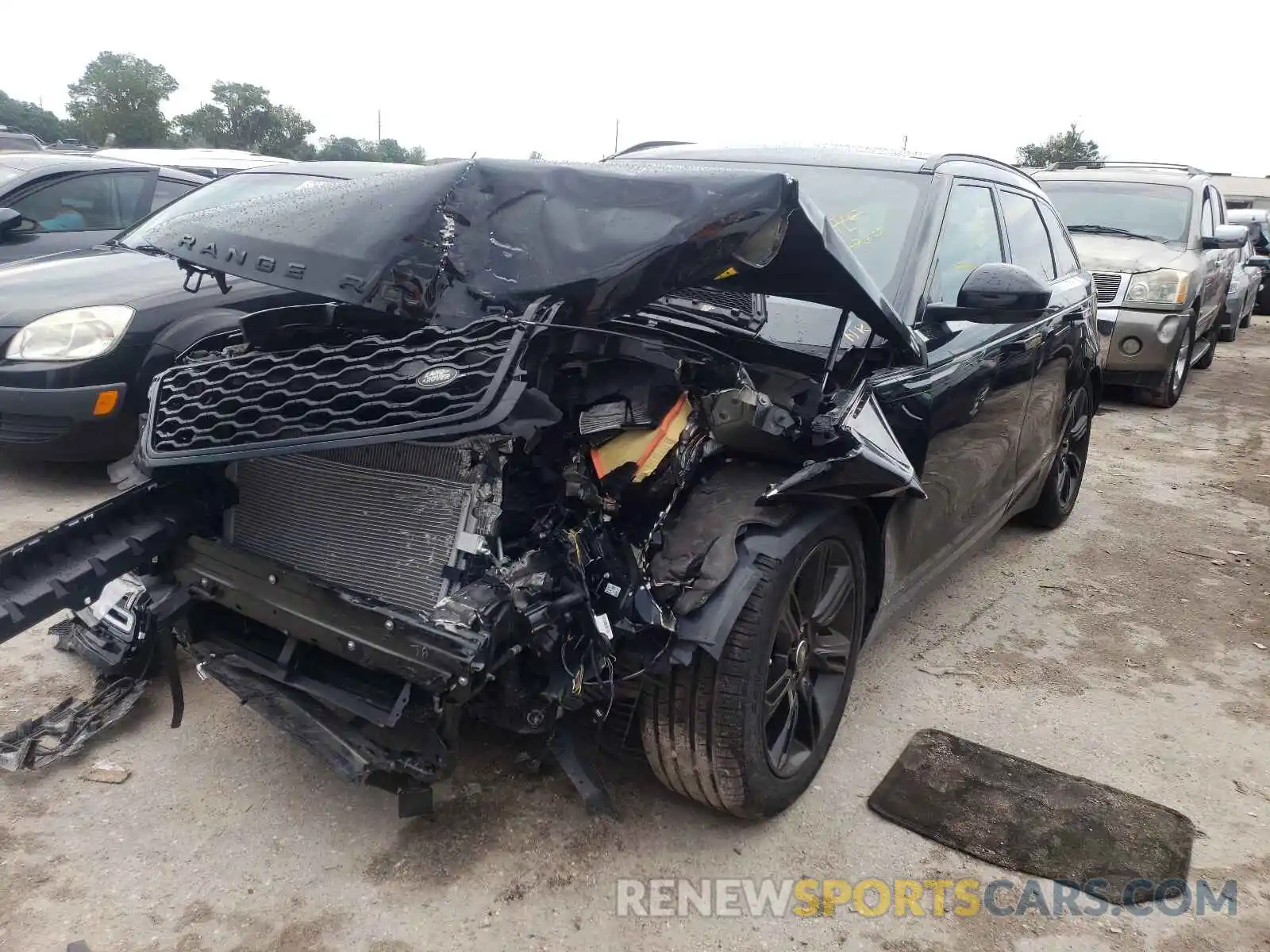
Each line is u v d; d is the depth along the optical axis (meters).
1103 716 3.40
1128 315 8.44
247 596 2.47
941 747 3.12
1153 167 10.42
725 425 2.33
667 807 2.73
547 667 2.18
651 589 2.24
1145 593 4.54
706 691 2.34
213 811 2.63
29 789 2.69
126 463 2.71
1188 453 7.35
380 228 2.18
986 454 3.71
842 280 2.40
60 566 2.43
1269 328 16.89
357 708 2.27
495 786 2.77
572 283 2.10
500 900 2.37
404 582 2.27
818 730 2.82
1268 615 4.35
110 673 3.18
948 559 3.69
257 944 2.19
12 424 4.62
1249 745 3.26
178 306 4.77
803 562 2.52
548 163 2.33
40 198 6.64
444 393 2.01
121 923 2.23
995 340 3.67
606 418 2.32
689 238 2.07
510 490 2.29
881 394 2.79
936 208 3.45
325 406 2.13
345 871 2.43
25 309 4.60
